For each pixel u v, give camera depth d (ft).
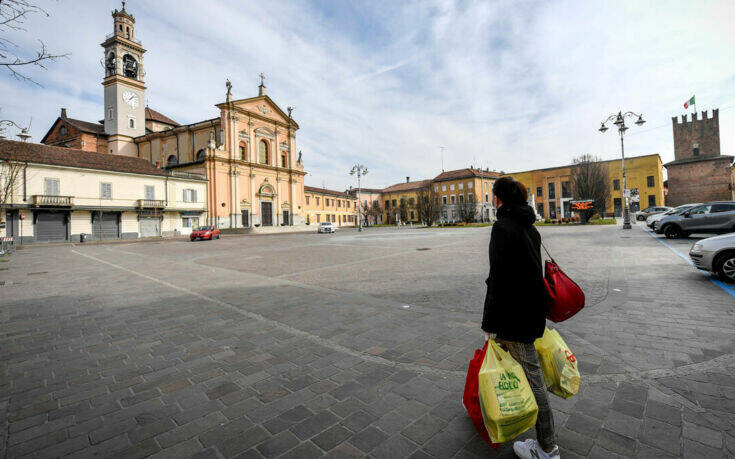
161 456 7.34
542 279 6.89
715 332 13.47
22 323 17.39
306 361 12.14
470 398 7.35
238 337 14.82
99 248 75.46
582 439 7.55
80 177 109.60
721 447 7.07
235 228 145.18
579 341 13.05
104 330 16.14
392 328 15.43
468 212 185.98
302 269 35.09
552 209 207.21
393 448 7.45
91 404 9.53
